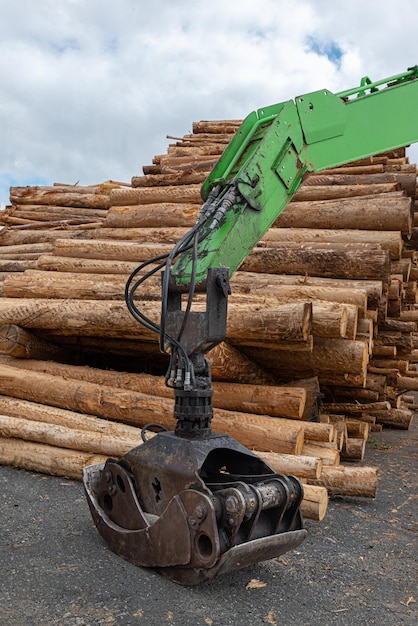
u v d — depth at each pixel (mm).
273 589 3457
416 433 8734
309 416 5895
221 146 12195
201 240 3836
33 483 5098
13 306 6609
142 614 3086
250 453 3602
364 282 6223
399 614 3291
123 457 3736
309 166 4297
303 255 6551
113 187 13219
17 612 3051
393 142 4609
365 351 5738
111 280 7082
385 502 5238
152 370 7102
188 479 3322
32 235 12047
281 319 5188
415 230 8414
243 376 5836
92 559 3625
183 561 3230
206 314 3486
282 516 3453
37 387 6113
